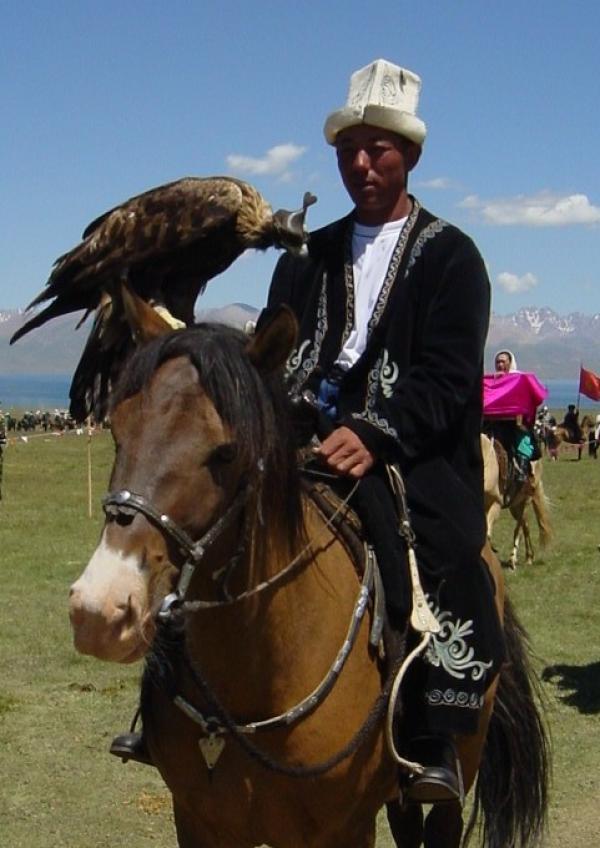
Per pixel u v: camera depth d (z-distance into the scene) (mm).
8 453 39250
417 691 3605
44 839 5602
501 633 3801
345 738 3357
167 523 2752
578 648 9789
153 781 6395
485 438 11664
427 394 3520
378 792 3566
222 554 2998
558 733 7371
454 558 3615
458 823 4180
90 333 5508
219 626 3164
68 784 6328
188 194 5551
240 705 3271
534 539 17188
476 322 3629
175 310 5895
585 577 13477
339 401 3744
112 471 2857
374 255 3824
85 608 2604
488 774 4395
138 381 2895
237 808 3352
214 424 2836
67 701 7930
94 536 16703
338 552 3461
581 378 27344
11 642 9602
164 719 3414
